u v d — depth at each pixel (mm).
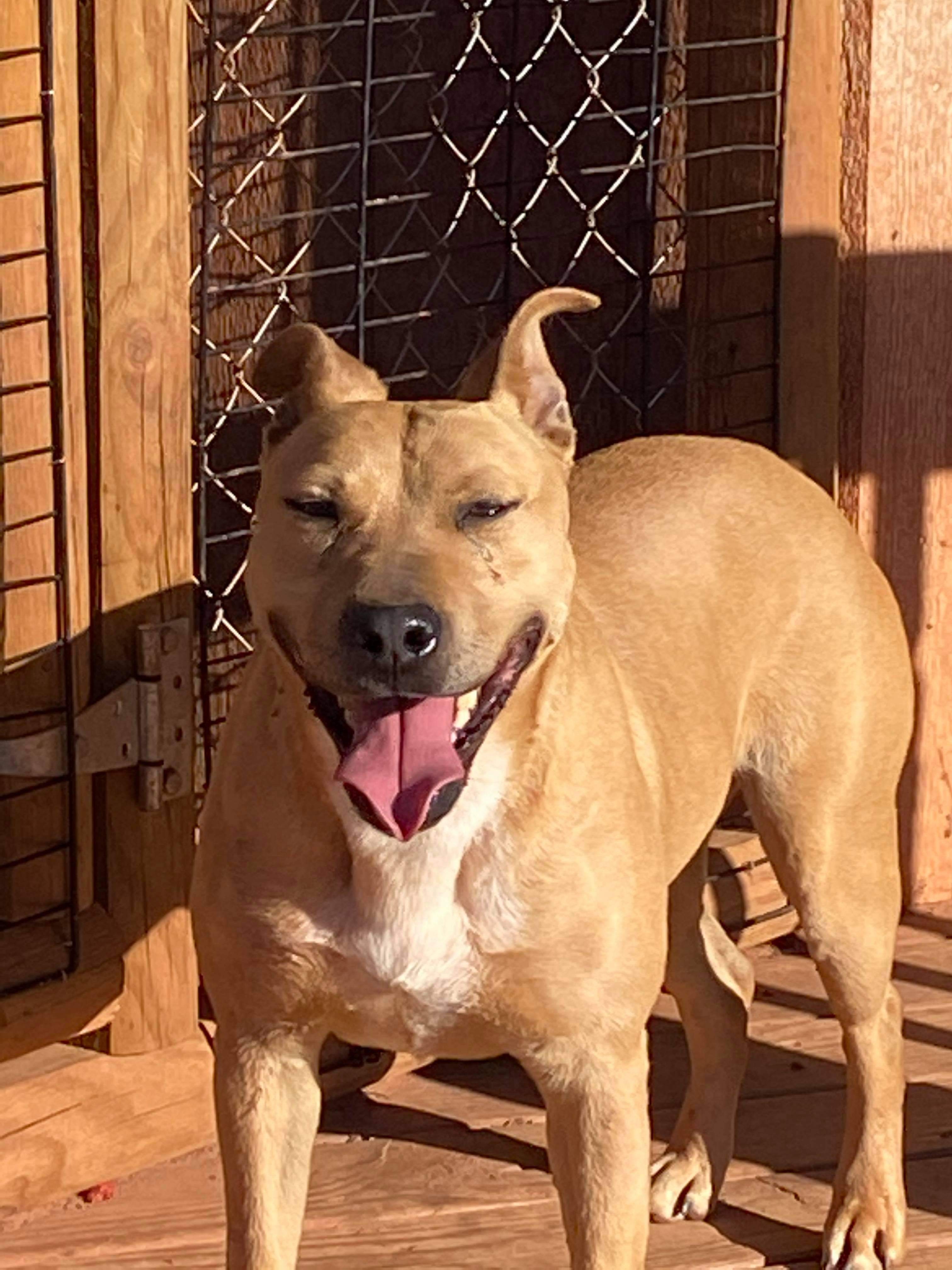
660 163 2006
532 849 1472
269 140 1995
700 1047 1814
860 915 1748
